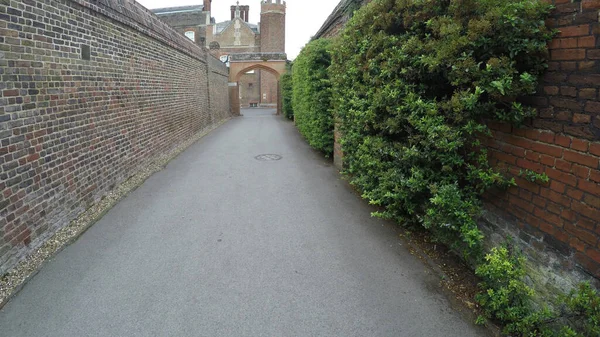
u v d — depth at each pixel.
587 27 2.11
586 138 2.15
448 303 3.00
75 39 4.85
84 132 5.05
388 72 3.72
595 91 2.08
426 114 3.25
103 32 5.74
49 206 4.16
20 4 3.73
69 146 4.64
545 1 2.40
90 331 2.66
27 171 3.76
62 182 4.45
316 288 3.22
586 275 2.19
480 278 3.32
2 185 3.39
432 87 3.52
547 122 2.44
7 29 3.53
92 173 5.29
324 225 4.66
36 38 3.99
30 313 2.87
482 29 2.58
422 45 3.28
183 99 11.48
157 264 3.65
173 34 10.38
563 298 2.21
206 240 4.21
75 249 3.96
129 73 6.83
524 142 2.66
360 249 3.97
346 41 5.21
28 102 3.82
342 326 2.73
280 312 2.89
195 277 3.41
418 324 2.75
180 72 11.04
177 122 10.68
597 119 2.07
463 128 2.93
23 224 3.68
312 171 7.68
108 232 4.41
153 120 8.31
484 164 3.04
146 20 7.84
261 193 6.04
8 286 3.23
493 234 3.07
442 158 3.20
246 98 46.25
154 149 8.38
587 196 2.16
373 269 3.55
